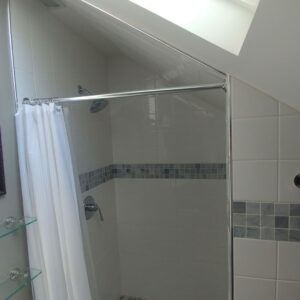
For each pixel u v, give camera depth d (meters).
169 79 1.93
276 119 1.05
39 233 1.30
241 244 1.15
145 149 2.27
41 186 1.29
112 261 2.29
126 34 1.33
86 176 1.92
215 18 0.83
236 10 0.81
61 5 1.47
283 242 1.10
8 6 1.26
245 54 0.78
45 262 1.30
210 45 0.86
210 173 2.08
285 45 0.62
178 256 2.27
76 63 1.86
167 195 2.25
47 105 1.28
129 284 2.42
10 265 1.25
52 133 1.28
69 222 1.31
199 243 2.19
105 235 2.19
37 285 1.33
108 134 2.29
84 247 1.55
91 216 1.97
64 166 1.32
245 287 1.17
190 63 1.19
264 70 0.83
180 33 0.92
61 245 1.33
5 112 1.23
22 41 1.35
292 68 0.72
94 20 1.45
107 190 2.25
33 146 1.29
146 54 1.67
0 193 1.18
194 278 2.23
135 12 0.97
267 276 1.13
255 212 1.11
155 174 2.27
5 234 1.17
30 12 1.41
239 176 1.11
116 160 2.36
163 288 2.34
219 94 1.25
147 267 2.37
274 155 1.06
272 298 1.14
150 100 2.20
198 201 2.15
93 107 2.01
